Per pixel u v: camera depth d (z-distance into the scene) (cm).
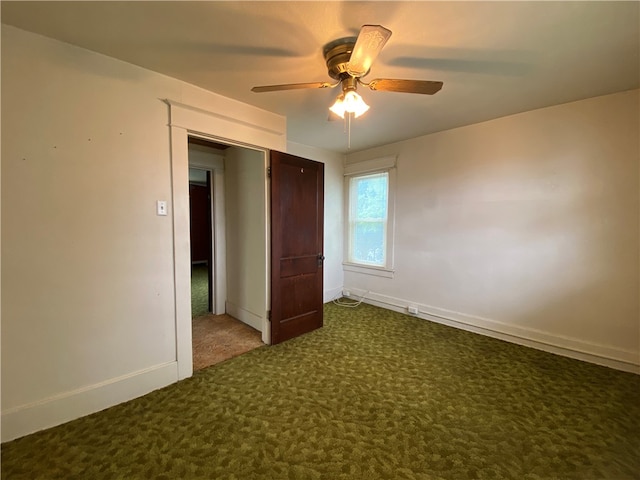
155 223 213
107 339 195
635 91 234
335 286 467
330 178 446
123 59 192
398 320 369
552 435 171
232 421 182
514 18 152
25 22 155
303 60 193
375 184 433
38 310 171
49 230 172
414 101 259
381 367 251
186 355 233
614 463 151
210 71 208
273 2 140
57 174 174
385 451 159
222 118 246
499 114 292
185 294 231
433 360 263
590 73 210
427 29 162
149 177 209
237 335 321
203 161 366
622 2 140
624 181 241
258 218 323
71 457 154
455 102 262
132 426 177
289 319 308
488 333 319
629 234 240
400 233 397
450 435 171
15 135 161
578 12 147
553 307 278
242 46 178
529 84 228
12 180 160
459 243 339
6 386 163
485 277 320
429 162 362
